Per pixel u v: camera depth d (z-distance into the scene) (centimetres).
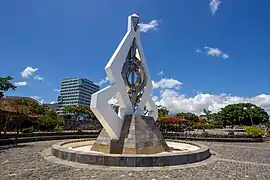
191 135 2731
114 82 1234
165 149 1334
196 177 815
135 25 1433
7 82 2947
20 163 999
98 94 1129
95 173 841
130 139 1188
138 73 1427
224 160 1199
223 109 6512
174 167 972
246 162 1162
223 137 2608
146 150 1198
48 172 841
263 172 927
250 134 2600
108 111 1173
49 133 2317
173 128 3469
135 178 788
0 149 1456
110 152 1193
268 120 6116
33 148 1516
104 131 1284
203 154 1197
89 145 1594
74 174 820
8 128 2320
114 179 770
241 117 5972
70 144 1572
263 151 1672
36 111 3164
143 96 1420
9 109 1631
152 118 1380
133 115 1254
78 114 3978
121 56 1289
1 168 898
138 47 1432
